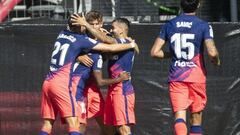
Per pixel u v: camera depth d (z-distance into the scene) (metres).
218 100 29.67
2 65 29.45
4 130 29.50
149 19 37.06
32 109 29.53
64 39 25.22
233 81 29.66
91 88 26.72
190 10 24.89
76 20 25.34
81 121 25.61
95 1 36.72
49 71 27.22
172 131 29.66
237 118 29.67
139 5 37.00
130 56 26.09
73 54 25.05
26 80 29.53
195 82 24.67
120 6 36.94
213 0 37.66
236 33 29.58
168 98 29.58
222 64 29.62
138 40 29.61
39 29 29.53
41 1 37.47
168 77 27.44
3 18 35.53
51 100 25.08
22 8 37.16
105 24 29.39
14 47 29.48
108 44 25.62
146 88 29.67
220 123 29.72
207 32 24.56
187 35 24.67
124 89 25.94
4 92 29.48
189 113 27.80
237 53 29.58
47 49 29.53
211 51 24.41
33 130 29.53
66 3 36.72
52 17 36.25
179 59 24.78
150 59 29.61
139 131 29.67
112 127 27.08
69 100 24.81
